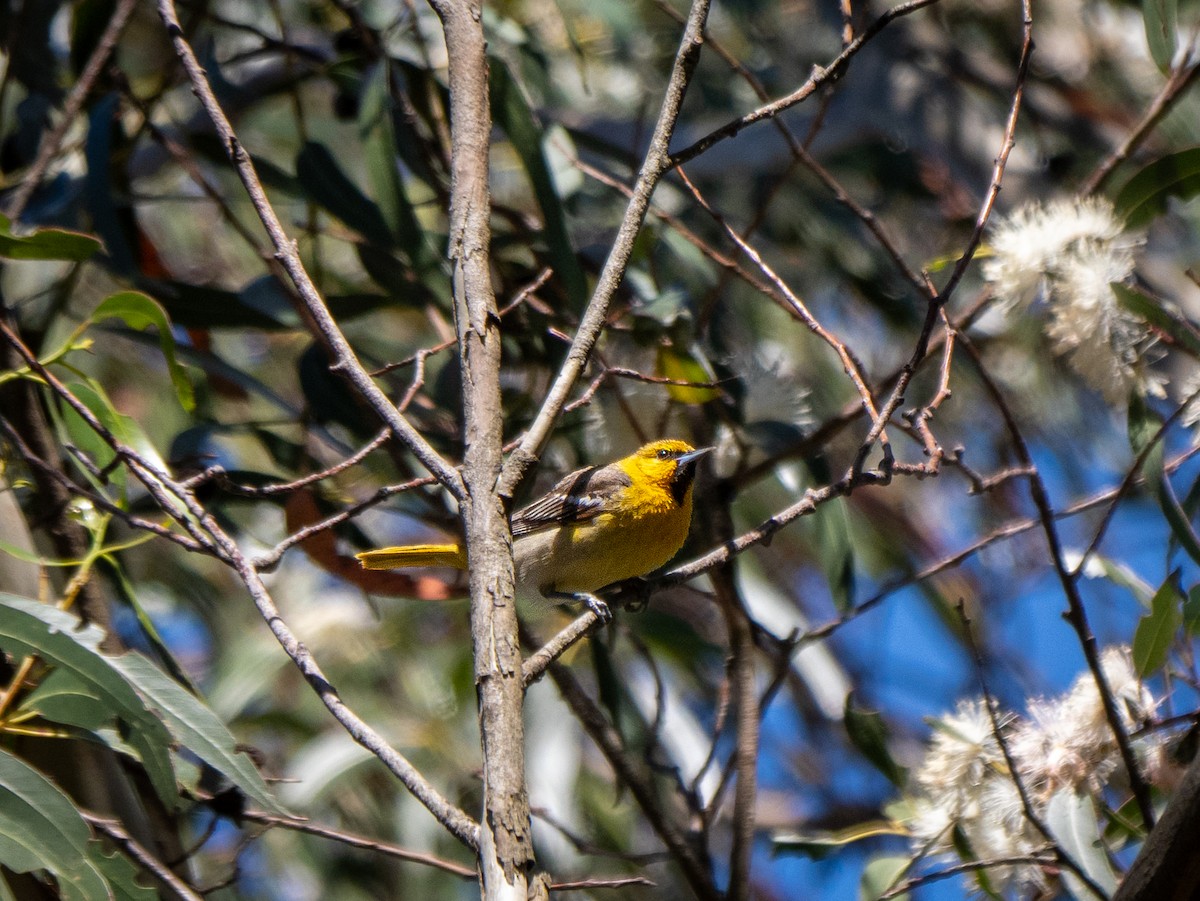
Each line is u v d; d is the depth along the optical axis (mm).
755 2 13680
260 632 13422
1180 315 7363
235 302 9648
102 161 9133
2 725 6848
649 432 10258
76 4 11156
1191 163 7691
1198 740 7184
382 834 12859
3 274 10406
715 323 11016
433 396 9672
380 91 9266
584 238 11625
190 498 6246
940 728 7434
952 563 8203
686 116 14070
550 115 11602
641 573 10039
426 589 9430
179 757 8203
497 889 4395
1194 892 5441
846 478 6641
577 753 12883
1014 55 15695
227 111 11438
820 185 14609
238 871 7805
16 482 7332
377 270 9977
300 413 9805
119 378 14500
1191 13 12922
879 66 14883
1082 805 7023
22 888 7492
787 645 8734
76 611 8102
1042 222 7750
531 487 10562
